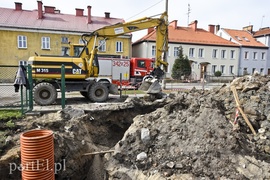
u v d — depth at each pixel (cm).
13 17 2369
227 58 3128
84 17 2798
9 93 1248
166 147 505
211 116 537
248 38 3400
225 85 774
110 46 2581
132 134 551
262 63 3325
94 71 972
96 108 798
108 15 2884
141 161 487
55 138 538
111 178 489
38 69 853
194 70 2978
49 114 704
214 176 414
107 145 770
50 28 2333
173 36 2950
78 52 1080
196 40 3000
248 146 490
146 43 2695
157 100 920
